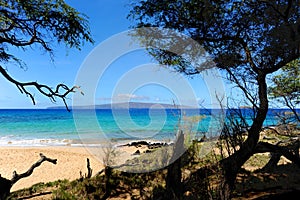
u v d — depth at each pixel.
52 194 7.61
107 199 6.86
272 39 5.45
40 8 6.97
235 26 5.82
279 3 5.34
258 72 5.58
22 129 46.84
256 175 6.95
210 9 5.39
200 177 4.63
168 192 5.18
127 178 7.73
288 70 7.16
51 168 16.64
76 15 7.58
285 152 5.98
